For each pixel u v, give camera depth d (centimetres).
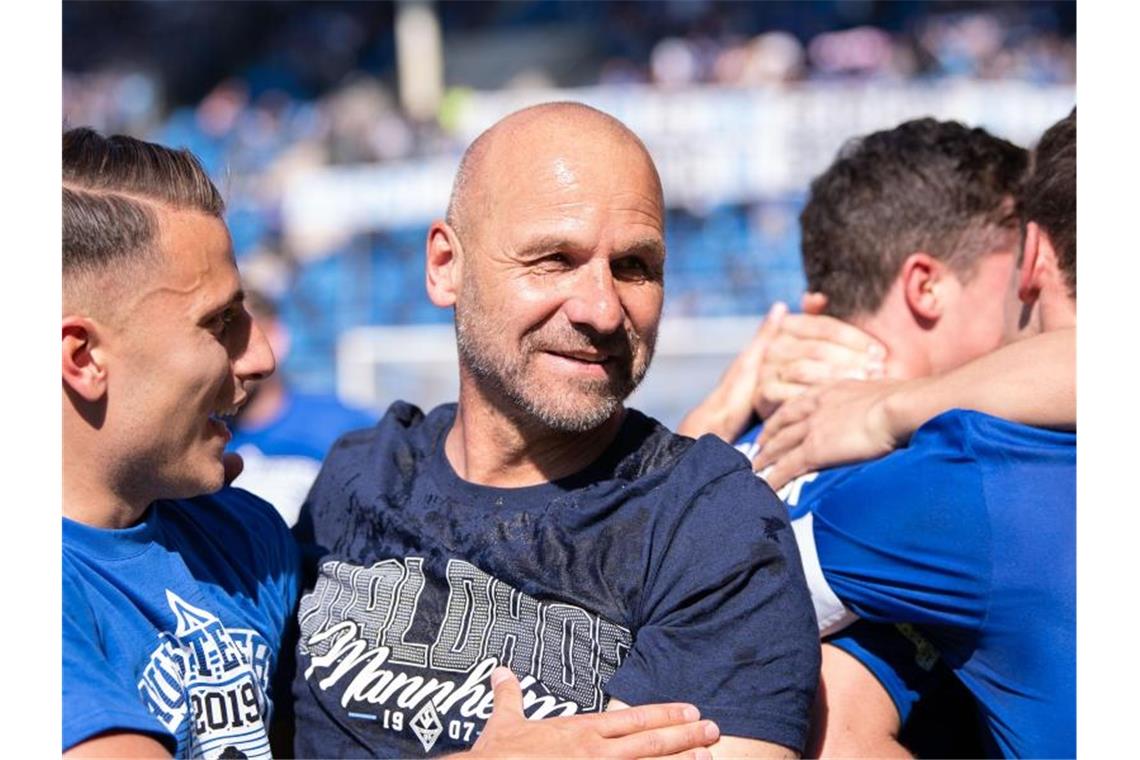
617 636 181
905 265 252
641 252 187
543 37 1271
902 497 204
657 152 865
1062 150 215
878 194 255
